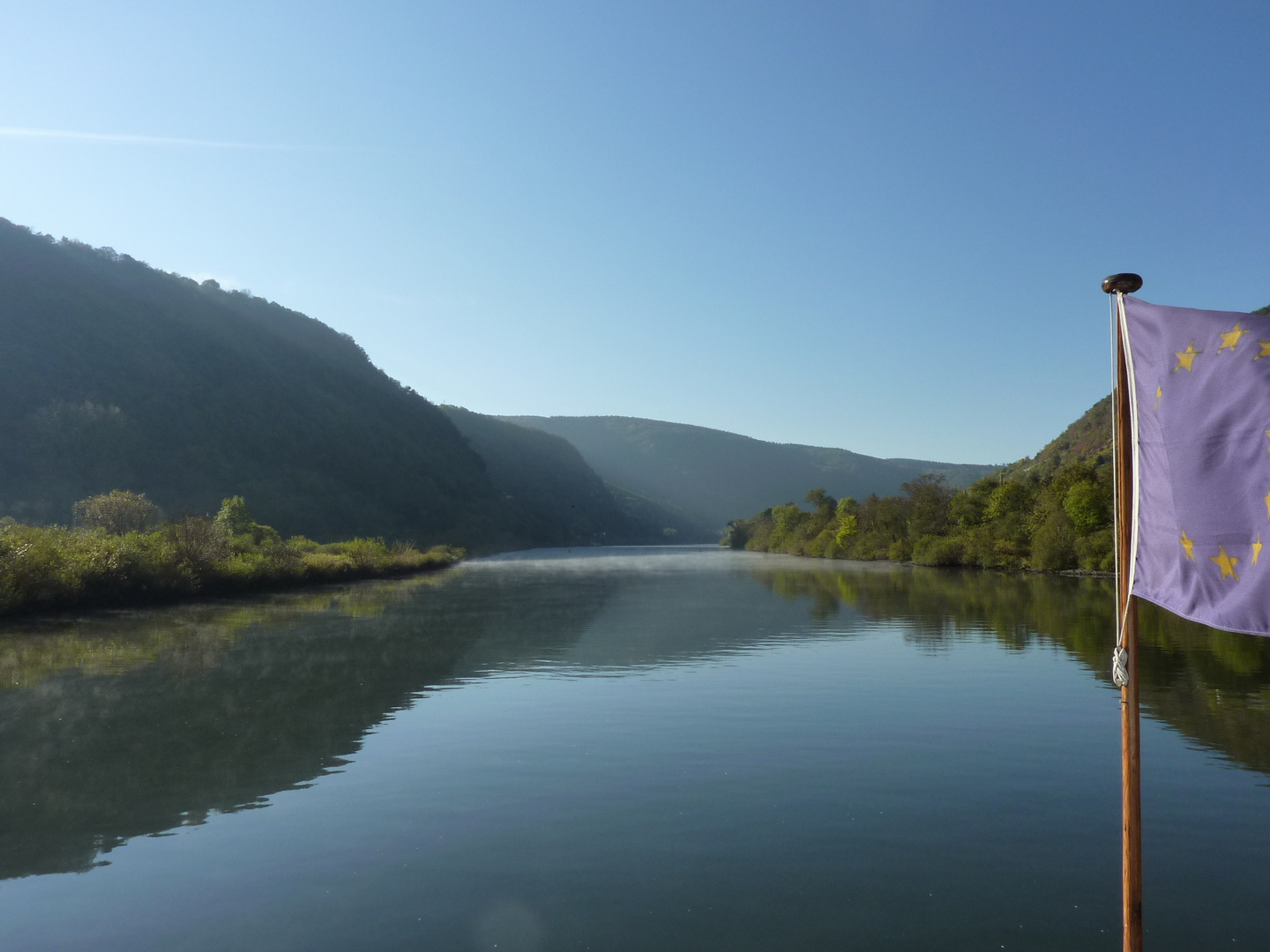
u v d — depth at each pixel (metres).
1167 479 3.82
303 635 21.38
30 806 8.16
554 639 20.45
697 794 8.38
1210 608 3.57
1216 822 7.49
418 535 104.19
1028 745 10.19
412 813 7.89
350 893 6.21
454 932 5.61
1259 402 3.53
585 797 8.32
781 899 6.07
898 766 9.33
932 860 6.76
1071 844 7.07
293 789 8.63
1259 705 12.10
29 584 25.56
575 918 5.81
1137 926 4.09
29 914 5.93
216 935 5.60
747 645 19.19
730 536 149.25
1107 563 43.88
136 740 10.63
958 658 16.97
